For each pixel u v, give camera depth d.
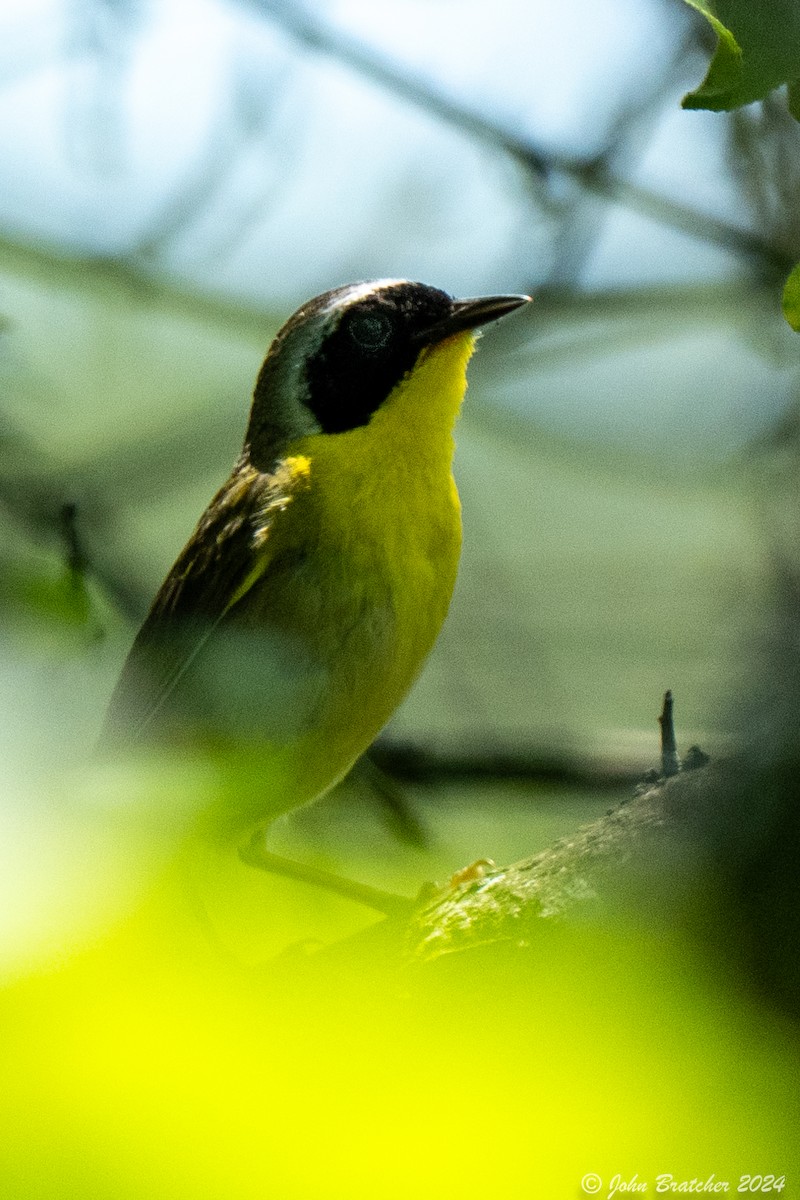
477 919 6.35
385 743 14.11
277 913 10.88
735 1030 5.51
